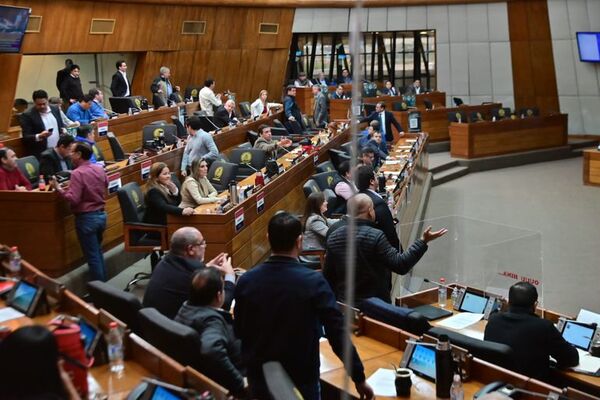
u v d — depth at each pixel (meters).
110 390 3.82
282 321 3.76
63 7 15.66
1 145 9.03
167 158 10.69
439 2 22.83
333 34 23.50
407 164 11.76
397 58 23.72
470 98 23.08
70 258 7.98
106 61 18.53
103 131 11.78
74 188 7.45
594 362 5.30
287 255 3.88
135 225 7.93
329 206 8.79
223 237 7.59
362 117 15.96
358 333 5.05
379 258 5.51
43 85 17.14
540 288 8.23
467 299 6.43
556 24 21.69
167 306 5.43
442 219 8.76
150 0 18.16
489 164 18.73
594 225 12.91
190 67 20.39
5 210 7.66
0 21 12.89
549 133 20.20
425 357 4.45
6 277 5.59
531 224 13.07
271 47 22.62
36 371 2.31
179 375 3.75
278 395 3.05
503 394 3.83
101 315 4.52
